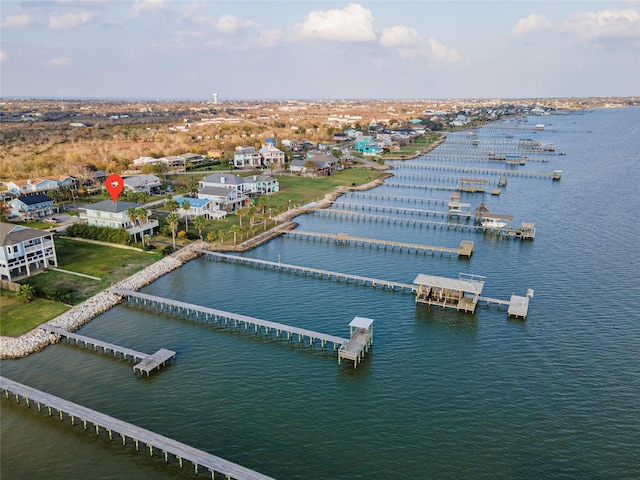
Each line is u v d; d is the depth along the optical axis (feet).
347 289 282.36
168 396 180.96
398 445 155.94
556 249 351.67
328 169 650.84
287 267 313.73
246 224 404.77
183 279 293.64
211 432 161.48
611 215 442.50
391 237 388.57
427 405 176.76
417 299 262.26
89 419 161.89
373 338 225.97
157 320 241.76
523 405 176.76
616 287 281.13
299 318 244.63
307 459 149.48
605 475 144.36
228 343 221.05
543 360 206.49
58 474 144.15
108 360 204.85
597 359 207.10
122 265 301.84
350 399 180.14
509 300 265.34
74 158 648.79
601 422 167.84
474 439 159.02
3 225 274.36
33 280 271.69
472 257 336.90
